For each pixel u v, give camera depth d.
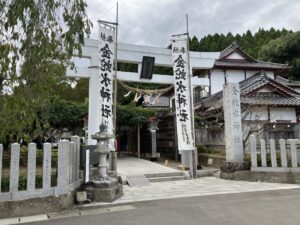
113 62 12.66
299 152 11.15
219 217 6.14
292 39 39.00
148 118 18.81
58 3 6.02
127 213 6.69
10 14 5.50
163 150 20.27
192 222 5.82
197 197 8.40
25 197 6.76
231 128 12.38
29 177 6.88
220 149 16.95
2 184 6.97
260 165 11.72
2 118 6.02
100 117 11.81
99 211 6.98
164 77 13.76
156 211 6.80
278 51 40.50
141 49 13.31
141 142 21.98
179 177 12.60
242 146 12.40
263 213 6.37
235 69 29.16
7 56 5.59
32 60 5.80
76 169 8.43
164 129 20.22
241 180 11.77
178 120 13.14
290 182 10.74
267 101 18.95
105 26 12.16
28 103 5.89
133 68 29.66
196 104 24.34
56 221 6.16
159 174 12.62
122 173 12.59
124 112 18.17
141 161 17.28
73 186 7.84
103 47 12.02
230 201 7.69
